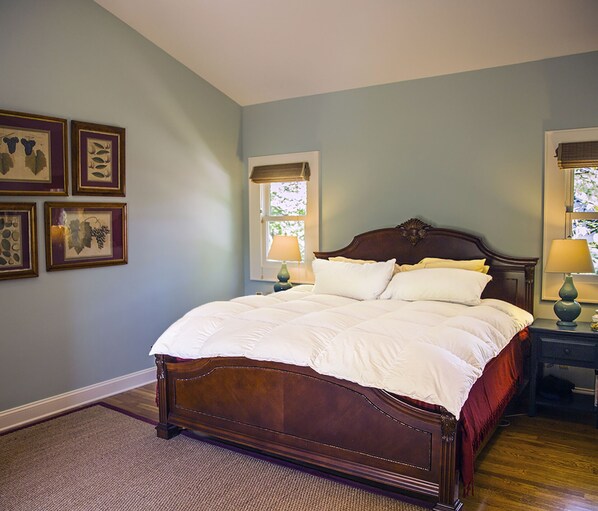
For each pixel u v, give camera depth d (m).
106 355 3.98
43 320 3.54
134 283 4.19
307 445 2.64
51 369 3.60
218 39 4.12
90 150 3.79
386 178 4.49
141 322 4.26
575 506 2.39
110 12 3.89
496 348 2.77
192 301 4.74
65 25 3.59
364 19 3.65
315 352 2.54
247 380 2.80
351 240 4.70
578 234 3.79
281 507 2.40
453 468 2.24
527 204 3.92
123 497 2.50
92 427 3.36
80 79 3.71
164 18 3.91
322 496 2.50
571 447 3.04
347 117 4.64
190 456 2.94
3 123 3.25
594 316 3.44
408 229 4.27
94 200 3.85
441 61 4.01
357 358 2.44
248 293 5.35
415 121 4.32
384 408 2.38
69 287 3.71
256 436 2.81
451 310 3.17
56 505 2.43
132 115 4.11
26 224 3.41
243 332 2.83
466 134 4.12
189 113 4.63
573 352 3.37
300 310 3.17
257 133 5.18
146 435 3.23
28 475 2.71
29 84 3.39
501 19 3.46
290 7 3.63
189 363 3.02
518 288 3.88
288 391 2.67
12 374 3.37
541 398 3.57
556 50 3.69
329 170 4.77
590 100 3.67
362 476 2.48
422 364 2.31
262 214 5.21
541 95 3.82
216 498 2.49
